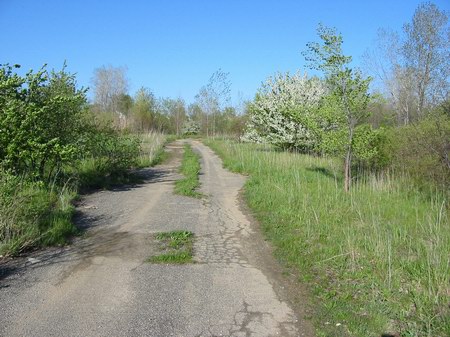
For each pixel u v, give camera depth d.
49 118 10.16
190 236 7.39
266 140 21.41
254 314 4.48
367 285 5.02
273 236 7.28
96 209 9.41
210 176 15.20
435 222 7.22
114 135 14.31
